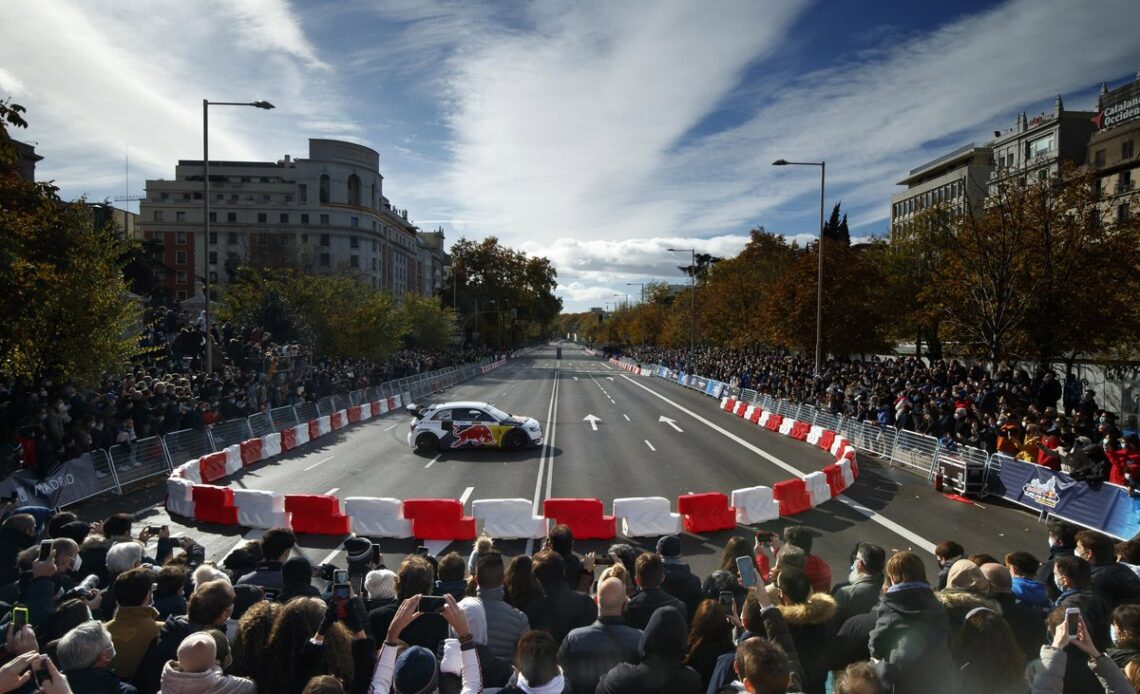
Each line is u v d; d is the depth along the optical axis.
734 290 49.19
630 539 11.84
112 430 14.98
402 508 11.98
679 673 3.69
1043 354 22.39
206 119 22.03
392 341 39.38
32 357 16.08
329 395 28.52
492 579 4.86
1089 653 3.69
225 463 16.69
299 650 3.81
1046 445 13.66
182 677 3.46
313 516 12.06
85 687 3.66
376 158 104.81
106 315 17.03
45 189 14.38
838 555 10.84
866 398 22.36
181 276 97.69
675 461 18.98
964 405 16.64
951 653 4.05
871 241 52.12
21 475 12.13
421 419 20.70
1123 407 23.77
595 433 24.47
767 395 29.53
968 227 24.03
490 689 4.20
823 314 33.28
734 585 5.60
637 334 102.56
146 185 98.19
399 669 3.64
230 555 6.23
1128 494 11.34
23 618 3.68
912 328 38.72
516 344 121.81
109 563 5.71
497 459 19.14
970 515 13.38
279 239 68.50
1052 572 6.37
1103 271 21.55
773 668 3.18
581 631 4.29
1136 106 51.94
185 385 19.17
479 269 100.81
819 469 18.06
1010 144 66.00
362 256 100.75
